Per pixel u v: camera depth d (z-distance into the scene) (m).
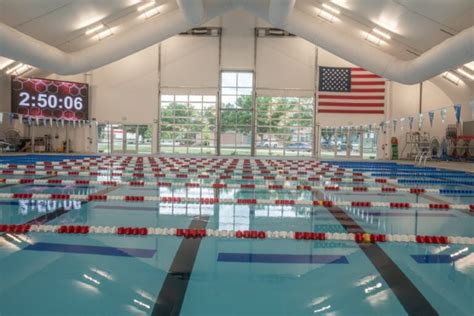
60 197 5.87
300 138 19.89
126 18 12.89
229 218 4.56
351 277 2.69
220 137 19.91
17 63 16.14
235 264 2.92
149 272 2.72
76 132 19.53
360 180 9.17
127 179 8.51
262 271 2.78
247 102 19.70
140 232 3.78
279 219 4.57
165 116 19.75
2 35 9.90
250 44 19.30
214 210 5.06
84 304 2.19
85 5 11.09
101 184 7.56
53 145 19.39
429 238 3.67
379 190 7.46
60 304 2.18
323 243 3.54
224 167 12.05
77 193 6.35
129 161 13.98
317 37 13.05
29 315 2.04
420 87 18.97
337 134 19.69
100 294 2.33
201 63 19.39
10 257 2.99
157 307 2.18
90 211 4.85
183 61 19.39
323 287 2.50
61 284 2.47
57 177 8.66
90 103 19.31
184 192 6.68
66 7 10.79
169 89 19.52
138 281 2.55
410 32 11.53
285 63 19.38
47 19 11.06
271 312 2.14
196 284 2.52
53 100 18.38
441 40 11.19
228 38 19.30
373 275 2.73
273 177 9.37
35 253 3.10
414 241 3.65
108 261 2.93
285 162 15.64
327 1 11.75
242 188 7.31
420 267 2.91
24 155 16.75
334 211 5.15
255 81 19.42
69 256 3.03
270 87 19.45
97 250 3.20
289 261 3.01
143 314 2.08
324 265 2.93
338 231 4.02
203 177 9.15
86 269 2.75
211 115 19.75
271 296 2.35
